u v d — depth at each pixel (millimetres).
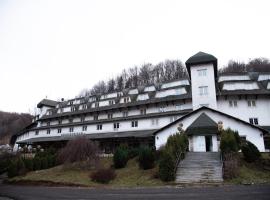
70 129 52344
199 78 40375
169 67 91062
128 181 22969
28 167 34344
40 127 58219
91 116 52094
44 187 23281
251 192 14680
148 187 19422
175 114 40062
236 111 38312
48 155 37688
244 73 43719
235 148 23797
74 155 30578
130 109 47188
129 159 31656
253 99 38562
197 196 13984
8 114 127812
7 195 18984
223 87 40438
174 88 43938
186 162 24688
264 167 23938
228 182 19422
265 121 37188
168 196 14461
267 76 42625
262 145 30719
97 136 44469
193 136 31031
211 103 38562
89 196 16062
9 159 41906
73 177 26906
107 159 33906
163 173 21562
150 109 44906
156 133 35250
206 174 21578
